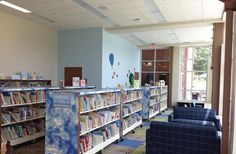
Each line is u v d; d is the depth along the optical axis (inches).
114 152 201.3
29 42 343.3
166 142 154.3
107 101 210.8
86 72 393.4
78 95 155.6
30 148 205.3
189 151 146.6
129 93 271.0
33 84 326.3
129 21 344.2
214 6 261.4
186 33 406.6
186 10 279.3
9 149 104.0
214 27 316.8
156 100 413.7
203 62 532.1
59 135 160.9
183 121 206.2
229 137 161.6
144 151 204.7
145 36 446.0
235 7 157.8
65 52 409.7
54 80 403.9
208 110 245.0
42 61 372.2
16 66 318.7
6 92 193.0
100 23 359.3
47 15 315.3
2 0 255.0
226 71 165.0
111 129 215.3
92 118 182.1
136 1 253.8
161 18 322.0
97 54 386.9
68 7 279.3
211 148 140.5
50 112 163.8
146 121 346.3
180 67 538.6
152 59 577.0
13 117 198.2
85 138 170.9
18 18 322.7
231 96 162.9
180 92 544.7
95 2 259.8
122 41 470.6
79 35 400.2
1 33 296.2
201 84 534.9
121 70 468.4
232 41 163.8
